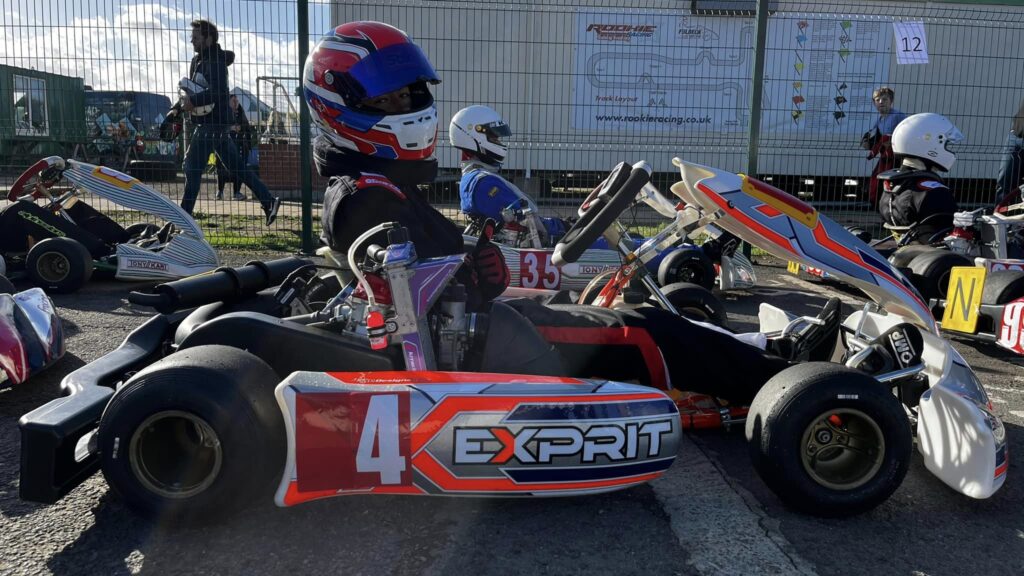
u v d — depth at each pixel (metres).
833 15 8.40
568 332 2.62
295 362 2.28
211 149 7.23
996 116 8.95
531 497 2.16
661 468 2.24
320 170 2.66
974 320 4.21
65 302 5.04
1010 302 4.05
